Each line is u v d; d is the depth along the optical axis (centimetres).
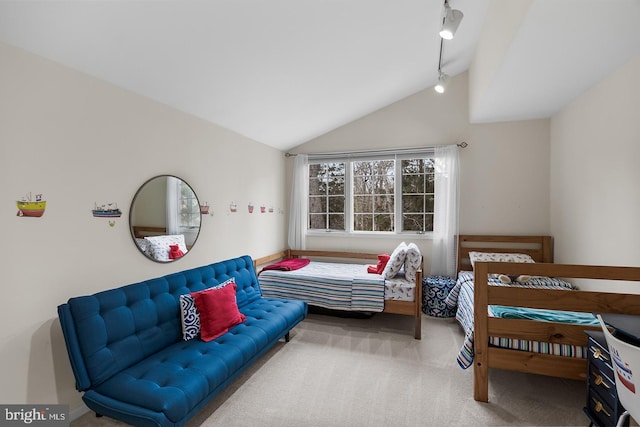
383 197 437
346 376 234
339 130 447
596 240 269
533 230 375
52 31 163
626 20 171
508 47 204
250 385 222
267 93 291
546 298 196
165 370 180
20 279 168
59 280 185
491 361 205
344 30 233
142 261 238
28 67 171
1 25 152
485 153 389
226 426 181
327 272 372
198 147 296
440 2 233
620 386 136
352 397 209
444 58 335
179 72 225
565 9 162
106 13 161
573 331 194
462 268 393
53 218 183
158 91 240
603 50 207
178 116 273
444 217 394
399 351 275
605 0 154
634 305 183
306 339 300
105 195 212
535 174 374
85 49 181
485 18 272
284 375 236
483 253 366
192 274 256
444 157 393
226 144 336
